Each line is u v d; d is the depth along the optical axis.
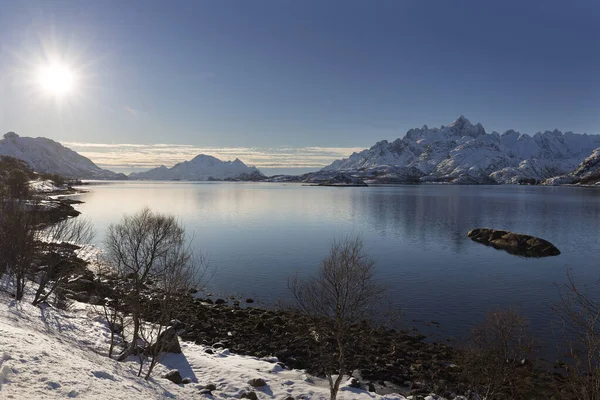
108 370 13.59
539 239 66.31
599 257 60.78
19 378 9.32
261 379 19.44
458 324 31.19
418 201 183.12
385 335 28.39
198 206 144.25
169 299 19.25
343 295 18.16
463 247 67.56
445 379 22.25
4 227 27.33
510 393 19.98
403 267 51.81
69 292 31.94
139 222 32.62
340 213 124.19
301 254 58.53
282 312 33.09
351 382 21.25
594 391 13.41
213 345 26.25
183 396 15.20
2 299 22.58
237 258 55.66
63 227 34.53
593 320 13.95
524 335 23.58
